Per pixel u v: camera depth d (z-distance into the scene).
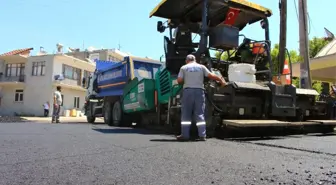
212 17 7.46
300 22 10.22
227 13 7.23
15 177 2.85
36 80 35.94
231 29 6.82
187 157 3.78
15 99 36.94
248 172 3.00
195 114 5.77
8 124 10.91
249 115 6.68
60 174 2.96
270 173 2.96
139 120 10.24
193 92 5.74
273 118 6.89
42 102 35.47
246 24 7.91
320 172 2.99
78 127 9.45
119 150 4.32
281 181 2.67
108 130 8.14
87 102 14.59
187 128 5.66
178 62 7.37
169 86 7.48
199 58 6.66
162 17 8.01
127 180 2.74
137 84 9.00
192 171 3.05
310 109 7.50
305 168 3.17
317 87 14.88
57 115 14.28
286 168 3.17
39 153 4.08
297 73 13.59
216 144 5.00
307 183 2.60
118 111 10.41
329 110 7.90
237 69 6.73
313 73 14.91
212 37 6.88
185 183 2.63
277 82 7.27
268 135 6.77
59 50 43.03
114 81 11.05
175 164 3.37
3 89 37.25
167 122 7.47
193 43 7.51
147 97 8.43
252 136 6.57
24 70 36.72
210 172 3.00
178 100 6.87
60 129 8.38
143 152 4.15
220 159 3.65
